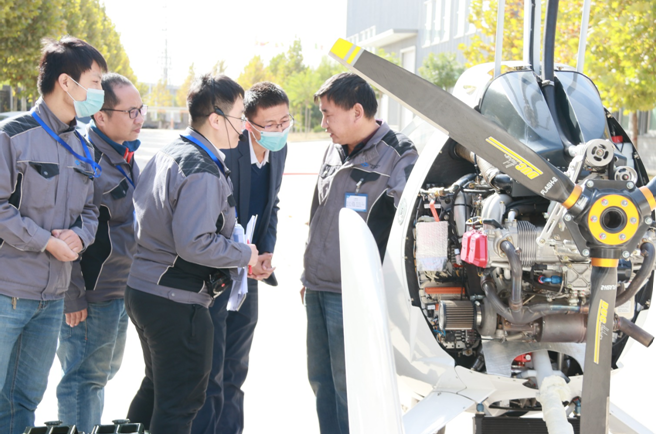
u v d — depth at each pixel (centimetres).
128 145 325
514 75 236
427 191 241
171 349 255
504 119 225
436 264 234
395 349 253
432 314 241
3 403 270
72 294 302
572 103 219
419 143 306
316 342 320
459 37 2806
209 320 263
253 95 316
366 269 206
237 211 330
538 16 240
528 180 187
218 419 315
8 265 256
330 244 300
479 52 1234
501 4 235
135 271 259
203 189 245
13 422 271
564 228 196
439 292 239
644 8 1002
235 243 255
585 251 188
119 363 339
